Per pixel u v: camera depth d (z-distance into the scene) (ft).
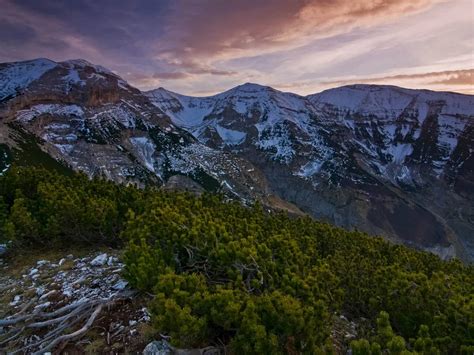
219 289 27.43
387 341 24.98
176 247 37.63
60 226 52.47
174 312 24.13
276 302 25.48
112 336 30.07
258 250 35.12
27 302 37.60
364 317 40.32
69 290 38.45
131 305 33.76
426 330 27.53
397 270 41.93
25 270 46.29
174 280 28.63
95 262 46.16
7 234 49.52
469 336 28.09
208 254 35.24
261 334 22.93
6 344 31.35
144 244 35.91
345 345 30.71
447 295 35.29
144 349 27.35
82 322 32.32
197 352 25.70
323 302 27.12
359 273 45.75
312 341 24.61
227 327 25.48
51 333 30.86
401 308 35.14
